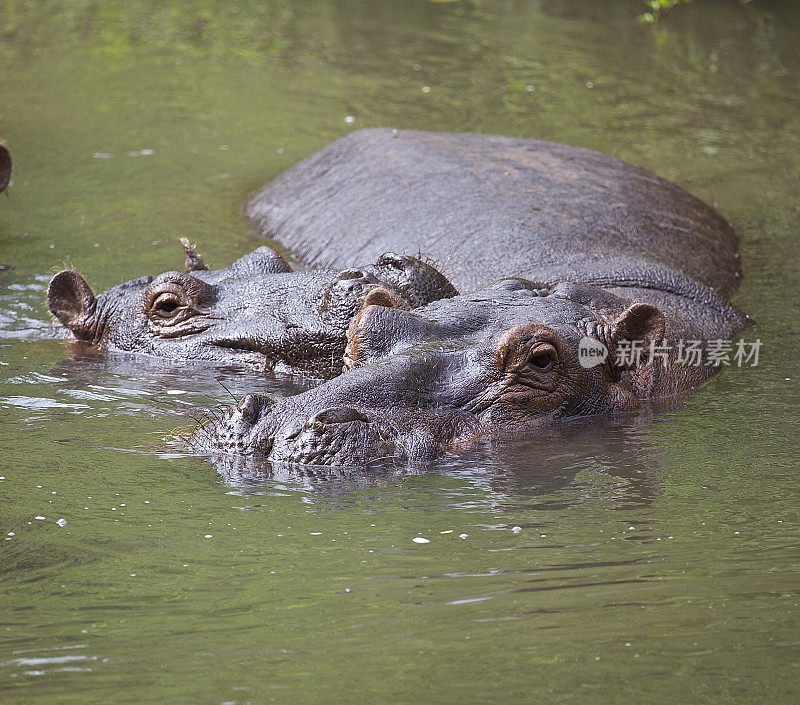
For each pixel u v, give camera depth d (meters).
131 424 24.38
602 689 13.16
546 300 26.44
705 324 31.45
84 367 29.23
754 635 14.50
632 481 21.17
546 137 54.03
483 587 16.14
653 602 15.59
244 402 22.50
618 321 26.00
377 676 13.50
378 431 22.06
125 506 19.41
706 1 87.25
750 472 21.70
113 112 57.72
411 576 16.59
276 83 64.31
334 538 18.11
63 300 32.03
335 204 42.12
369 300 25.53
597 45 73.56
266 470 21.31
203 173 49.12
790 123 57.34
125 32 75.94
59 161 49.47
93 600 15.73
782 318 33.97
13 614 15.29
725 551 17.62
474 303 25.84
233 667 13.77
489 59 69.88
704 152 52.72
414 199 40.31
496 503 19.91
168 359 30.22
